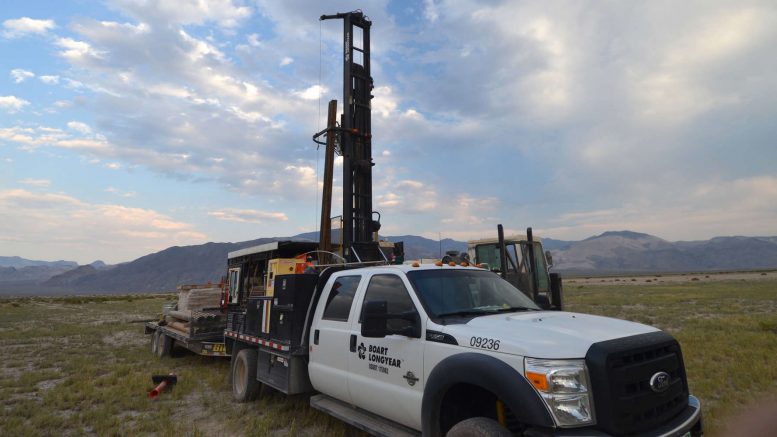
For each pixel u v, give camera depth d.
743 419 5.80
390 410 4.59
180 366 10.94
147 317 27.31
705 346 10.84
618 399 3.21
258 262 11.01
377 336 4.23
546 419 3.13
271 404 7.17
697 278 92.62
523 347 3.43
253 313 7.46
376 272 5.34
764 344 11.12
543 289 11.61
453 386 3.99
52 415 6.77
